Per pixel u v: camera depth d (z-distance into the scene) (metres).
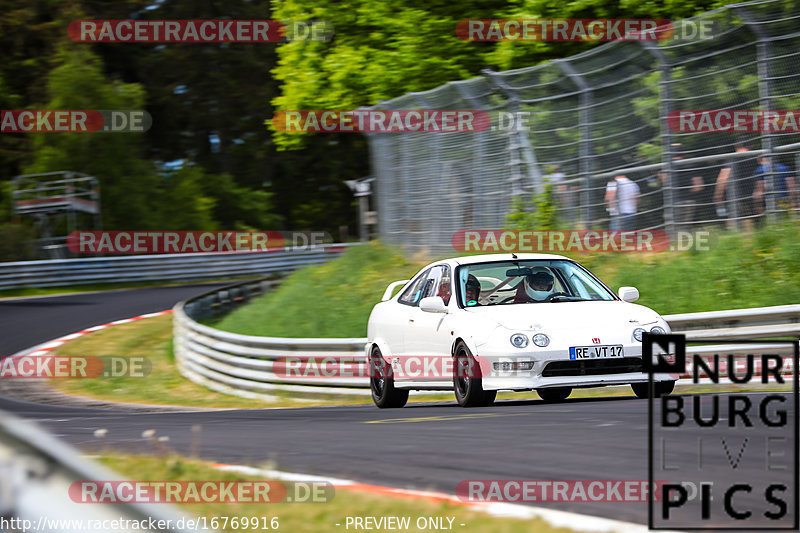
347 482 17.17
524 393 39.09
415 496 15.43
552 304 30.97
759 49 44.06
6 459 6.32
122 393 58.34
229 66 193.25
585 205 53.56
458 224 63.31
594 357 28.45
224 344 55.44
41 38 165.62
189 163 184.38
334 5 90.06
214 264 122.31
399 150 70.00
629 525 12.82
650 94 49.22
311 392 48.72
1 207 143.62
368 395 45.88
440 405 35.25
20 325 81.94
